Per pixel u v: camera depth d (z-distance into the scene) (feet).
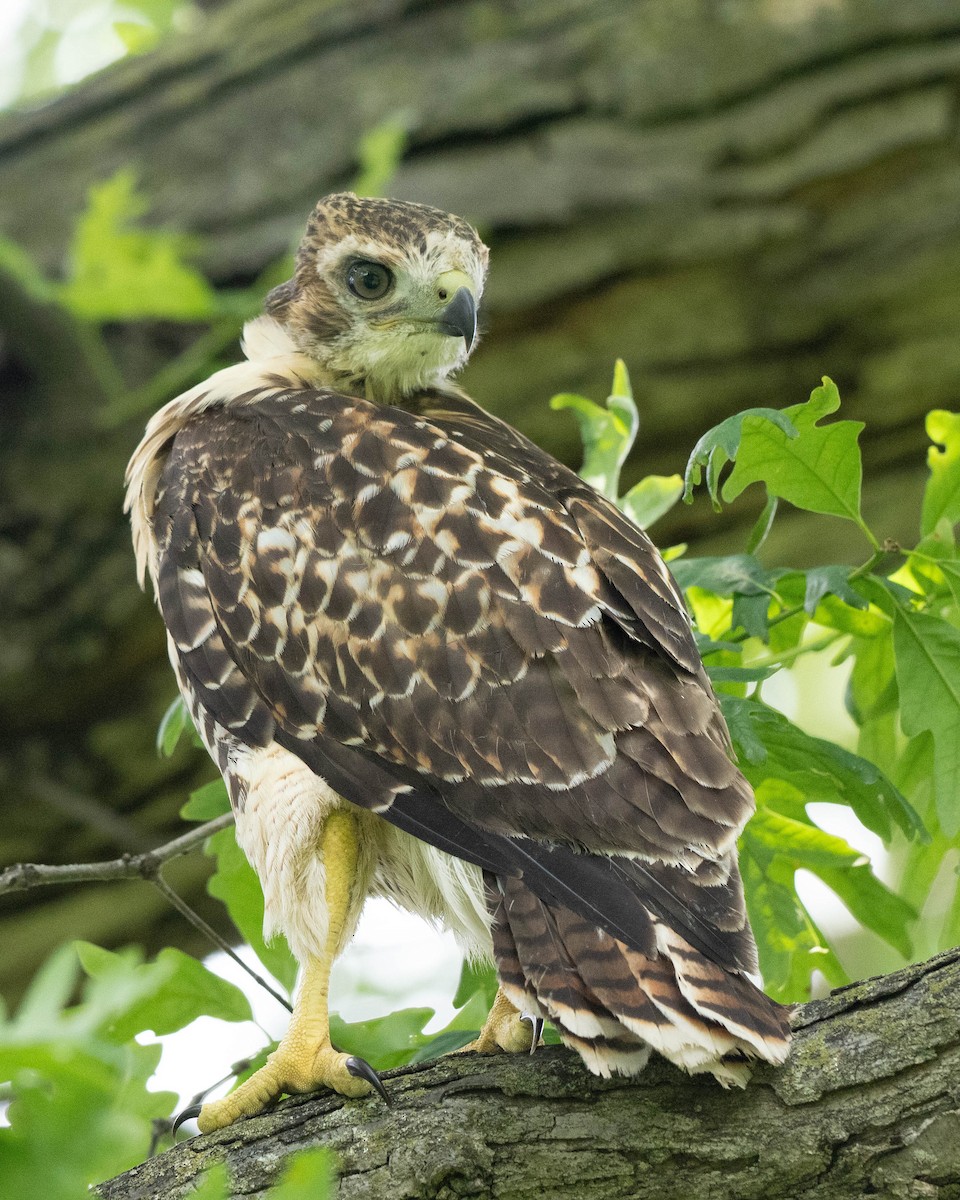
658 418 45.85
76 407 44.16
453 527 23.68
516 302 45.11
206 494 26.45
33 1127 12.77
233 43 47.91
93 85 48.26
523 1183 20.38
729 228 44.93
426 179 45.78
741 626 26.13
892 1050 20.13
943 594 27.81
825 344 45.73
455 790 22.44
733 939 20.25
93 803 44.65
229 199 46.29
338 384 31.09
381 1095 21.27
